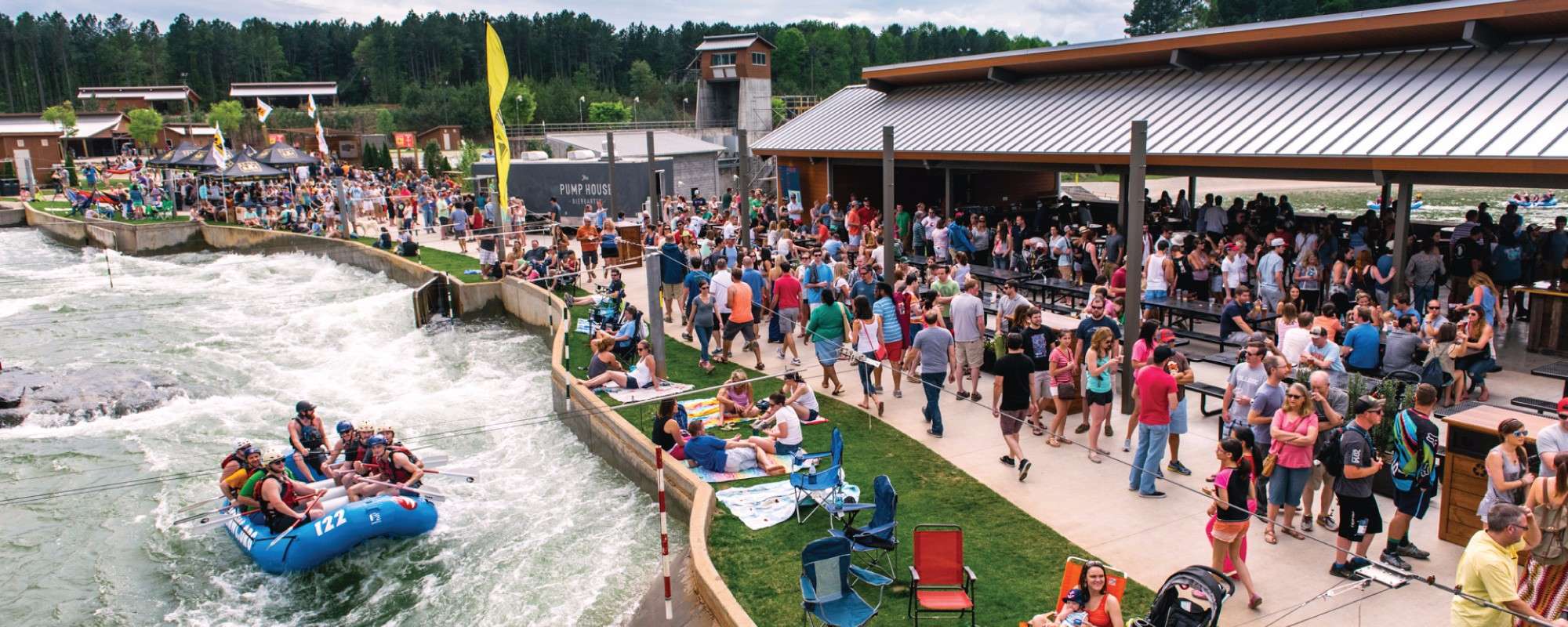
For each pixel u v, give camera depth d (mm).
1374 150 16641
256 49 157375
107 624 11312
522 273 26906
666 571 9930
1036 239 23375
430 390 20203
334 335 25484
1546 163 14148
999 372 12281
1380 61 20016
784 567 10414
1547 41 17891
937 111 29297
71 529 13898
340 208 37469
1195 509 11172
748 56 84875
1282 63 22156
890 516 10117
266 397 20016
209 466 16203
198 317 28031
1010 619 8938
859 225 27422
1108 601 7980
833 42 147125
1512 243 18062
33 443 17453
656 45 165500
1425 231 23828
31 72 151250
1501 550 6930
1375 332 13273
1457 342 13266
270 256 39625
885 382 17109
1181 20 119500
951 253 24281
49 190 62156
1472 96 17031
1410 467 9219
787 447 13547
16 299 31078
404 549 12664
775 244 26328
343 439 14297
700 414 15539
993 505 11523
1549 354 15766
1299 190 55188
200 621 11312
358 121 107312
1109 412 12828
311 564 12305
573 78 142500
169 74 151750
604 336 18000
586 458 15773
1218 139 19797
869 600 9539
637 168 37969
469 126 105250
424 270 29406
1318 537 10242
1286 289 18438
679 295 22703
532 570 11883
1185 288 19938
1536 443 9180
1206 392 13719
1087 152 21719
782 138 33625
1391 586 7836
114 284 34125
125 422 18484
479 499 14203
